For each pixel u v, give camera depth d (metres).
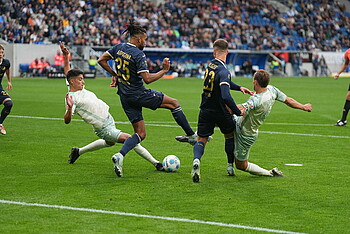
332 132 36.06
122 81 21.95
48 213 16.27
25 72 110.19
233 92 76.12
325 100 64.12
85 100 22.00
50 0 119.75
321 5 164.88
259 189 19.66
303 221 15.83
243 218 16.05
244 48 137.00
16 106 50.03
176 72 125.62
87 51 115.75
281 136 33.94
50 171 22.42
